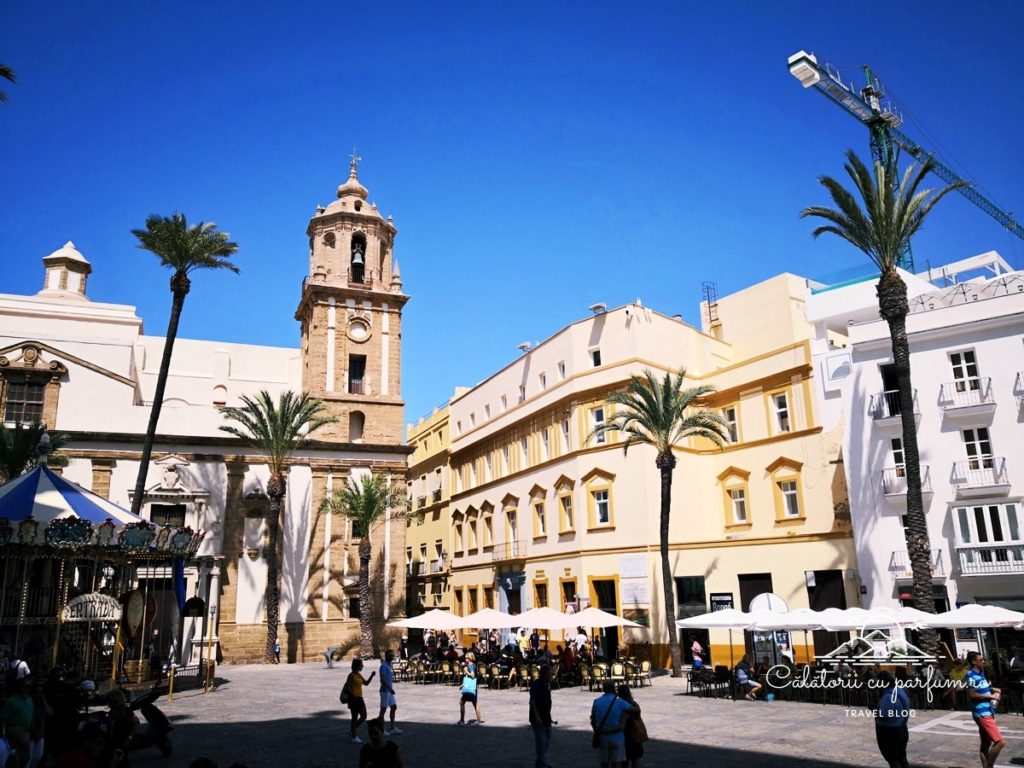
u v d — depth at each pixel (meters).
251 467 48.72
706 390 36.22
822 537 34.97
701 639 37.84
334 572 48.97
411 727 21.11
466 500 58.47
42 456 26.70
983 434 30.39
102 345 48.66
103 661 27.83
